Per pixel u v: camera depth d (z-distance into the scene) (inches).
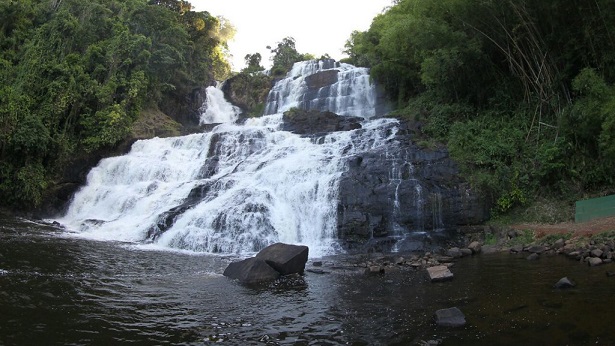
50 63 1111.6
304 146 937.5
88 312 323.6
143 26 1446.9
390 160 770.2
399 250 626.8
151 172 970.1
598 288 370.0
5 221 796.6
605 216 611.5
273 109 1630.2
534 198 720.3
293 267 481.4
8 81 1081.4
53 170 1018.7
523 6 764.6
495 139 811.4
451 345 262.8
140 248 628.1
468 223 709.3
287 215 714.8
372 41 1471.5
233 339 280.4
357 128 1045.2
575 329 279.1
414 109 1091.3
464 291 386.0
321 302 365.7
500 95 927.0
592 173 689.6
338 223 677.9
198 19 1891.0
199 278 456.1
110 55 1234.6
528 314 312.8
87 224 778.8
